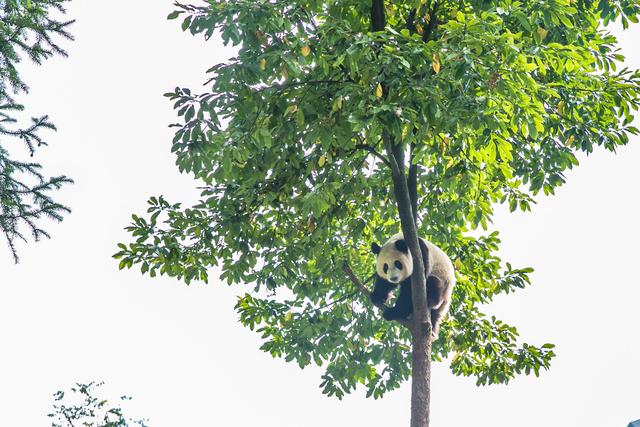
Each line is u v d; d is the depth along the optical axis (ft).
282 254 54.95
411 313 51.67
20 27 44.19
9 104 44.73
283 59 40.11
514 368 58.54
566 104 49.37
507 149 44.78
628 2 49.85
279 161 47.88
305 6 42.19
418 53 38.63
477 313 59.88
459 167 52.26
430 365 48.08
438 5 46.75
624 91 48.70
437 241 58.80
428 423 47.21
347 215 53.98
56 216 45.16
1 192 44.16
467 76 39.50
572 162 51.29
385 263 51.75
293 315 60.64
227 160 43.78
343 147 46.34
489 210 57.06
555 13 40.88
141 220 52.85
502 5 43.04
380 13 45.96
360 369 61.67
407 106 38.52
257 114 44.14
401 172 46.44
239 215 52.16
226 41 40.91
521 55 38.91
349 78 43.60
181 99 41.81
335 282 61.26
